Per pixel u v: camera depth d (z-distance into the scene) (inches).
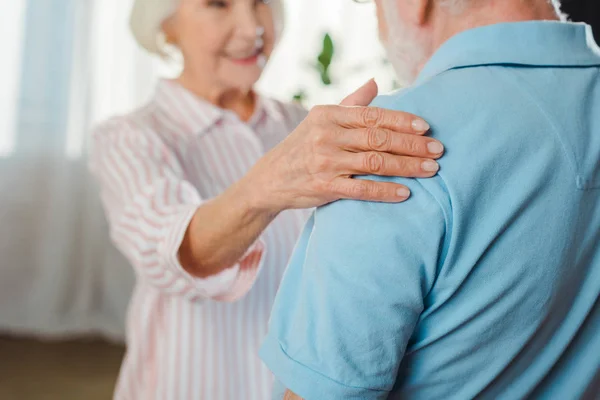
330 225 30.6
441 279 30.1
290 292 32.6
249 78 61.0
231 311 57.1
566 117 31.7
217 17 59.0
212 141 60.0
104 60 159.9
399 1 34.8
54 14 158.6
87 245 163.8
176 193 51.7
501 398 33.3
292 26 156.6
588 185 31.7
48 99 160.7
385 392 29.8
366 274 29.1
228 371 56.9
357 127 31.7
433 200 29.6
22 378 137.2
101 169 57.4
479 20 33.9
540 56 32.8
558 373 34.8
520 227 30.7
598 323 34.8
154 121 59.6
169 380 56.5
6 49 158.2
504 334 31.5
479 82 31.9
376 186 29.8
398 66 36.4
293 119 66.3
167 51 64.1
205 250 46.1
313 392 29.4
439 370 31.6
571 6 78.4
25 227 162.6
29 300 162.6
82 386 134.8
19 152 161.2
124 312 163.0
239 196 42.8
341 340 29.1
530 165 30.6
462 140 30.5
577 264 32.5
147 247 48.8
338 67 152.0
